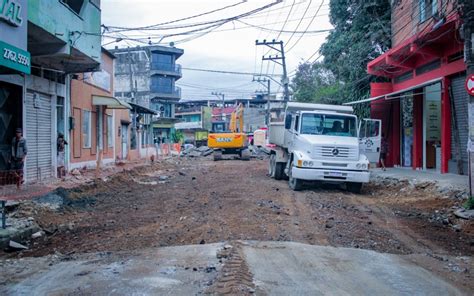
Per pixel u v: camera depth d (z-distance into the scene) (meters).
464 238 9.32
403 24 21.14
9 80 14.39
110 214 11.95
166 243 8.52
